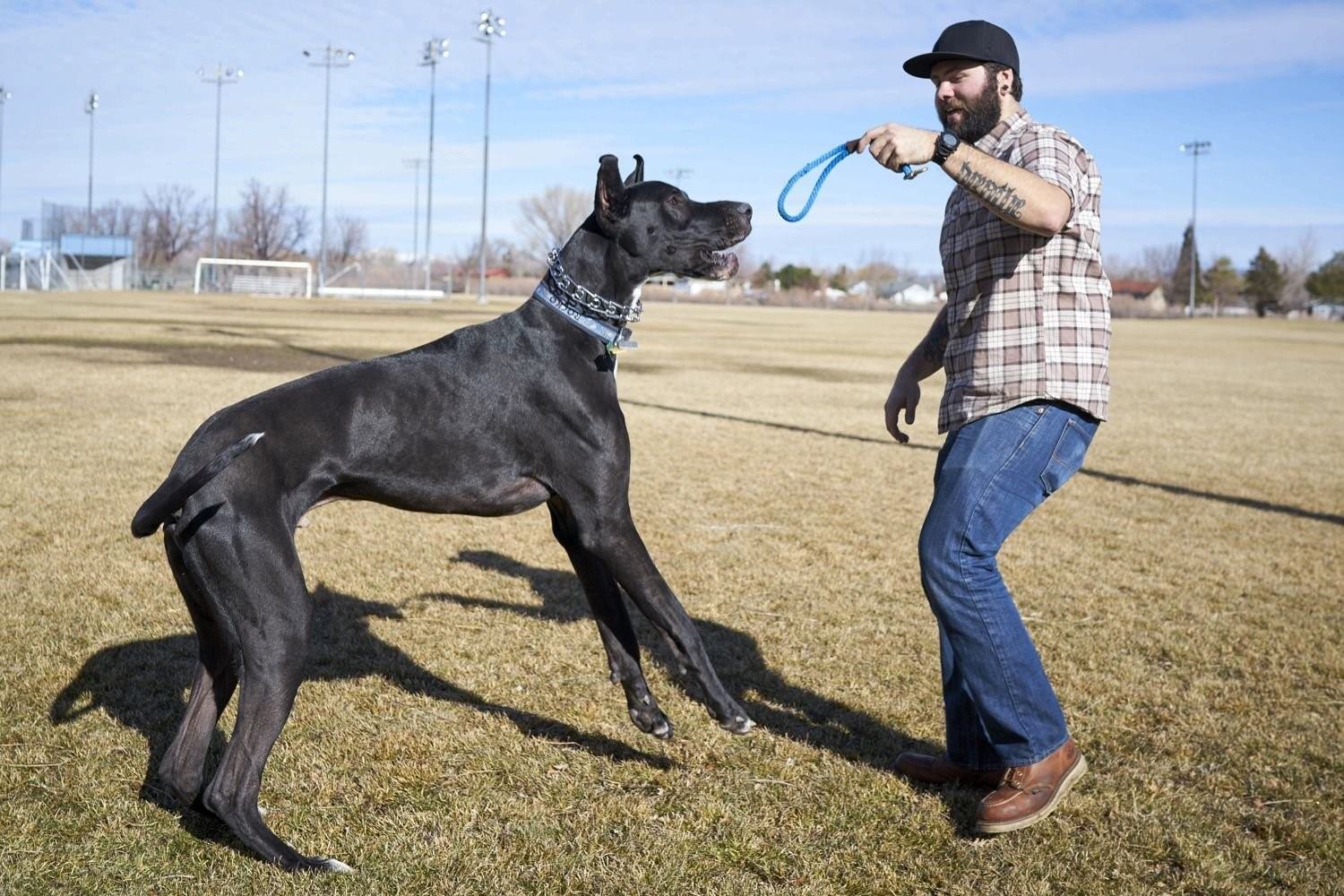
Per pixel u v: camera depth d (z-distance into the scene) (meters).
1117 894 3.34
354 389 3.60
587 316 3.85
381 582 6.17
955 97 3.68
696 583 6.42
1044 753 3.69
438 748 4.16
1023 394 3.62
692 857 3.46
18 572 6.02
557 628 5.55
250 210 86.75
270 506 3.32
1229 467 11.65
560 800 3.81
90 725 4.23
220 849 3.43
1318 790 4.05
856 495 9.18
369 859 3.39
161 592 5.78
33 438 9.83
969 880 3.38
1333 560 7.59
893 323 54.78
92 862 3.31
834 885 3.34
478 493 3.79
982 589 3.60
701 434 12.29
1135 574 7.03
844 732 4.48
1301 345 43.69
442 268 101.31
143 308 37.47
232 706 4.51
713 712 3.76
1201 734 4.53
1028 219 3.32
